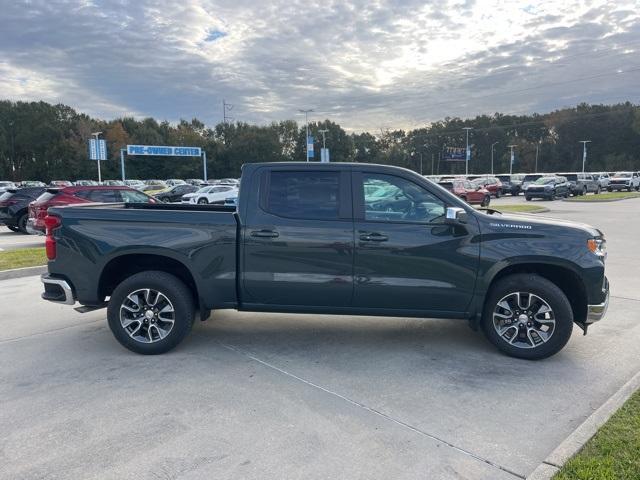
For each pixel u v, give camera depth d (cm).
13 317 604
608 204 2758
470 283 445
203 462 291
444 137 12531
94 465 288
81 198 1262
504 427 332
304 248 449
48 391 388
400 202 451
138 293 466
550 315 441
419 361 452
